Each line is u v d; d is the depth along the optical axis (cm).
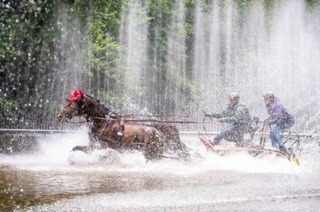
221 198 823
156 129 1249
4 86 2191
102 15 2666
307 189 916
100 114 1220
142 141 1229
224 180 1000
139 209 738
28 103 2236
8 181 911
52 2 2238
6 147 1519
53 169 1089
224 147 1277
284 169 1180
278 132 1351
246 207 773
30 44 2197
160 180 984
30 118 2223
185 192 858
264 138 1356
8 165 1139
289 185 952
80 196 802
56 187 873
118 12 2844
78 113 1208
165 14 3275
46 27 2231
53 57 2314
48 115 2275
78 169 1101
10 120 2116
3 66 2181
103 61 2606
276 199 834
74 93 1207
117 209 732
